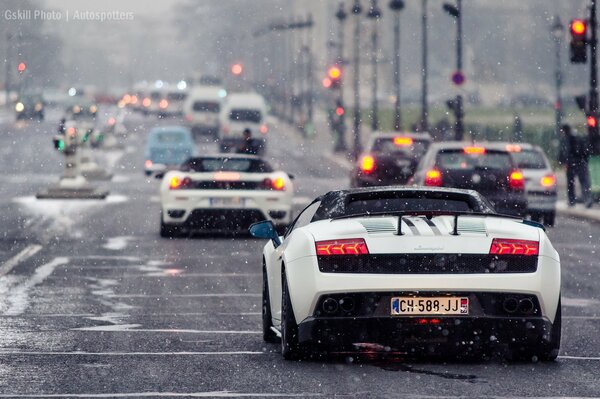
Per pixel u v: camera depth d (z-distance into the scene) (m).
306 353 23.23
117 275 40.59
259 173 55.66
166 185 55.25
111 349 25.11
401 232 22.61
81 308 32.25
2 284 37.72
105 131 161.75
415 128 148.00
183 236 56.06
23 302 33.41
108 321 29.72
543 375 22.00
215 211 54.78
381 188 25.88
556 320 22.89
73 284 37.88
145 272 41.62
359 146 142.75
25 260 45.16
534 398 19.83
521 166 67.94
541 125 189.25
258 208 54.94
